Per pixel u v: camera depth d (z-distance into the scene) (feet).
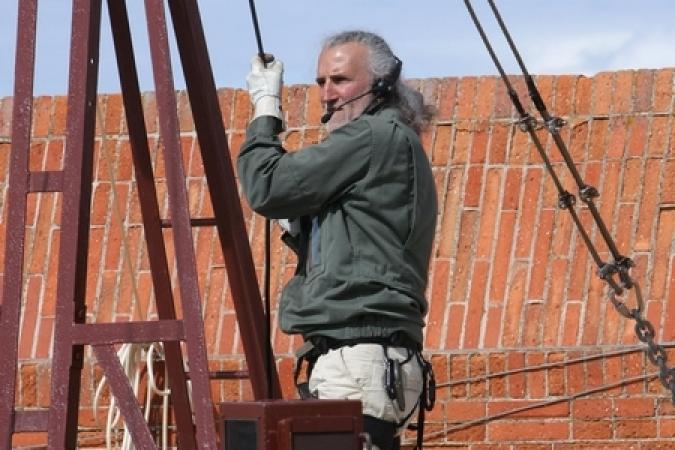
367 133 28.96
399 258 29.04
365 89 30.30
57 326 28.71
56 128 48.01
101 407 43.68
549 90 46.16
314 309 28.84
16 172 29.32
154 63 29.45
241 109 47.34
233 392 43.27
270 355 30.86
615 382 41.88
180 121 47.67
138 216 46.32
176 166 29.12
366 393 28.40
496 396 42.32
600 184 44.78
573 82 46.19
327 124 31.09
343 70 30.30
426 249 30.04
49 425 28.45
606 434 41.78
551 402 41.98
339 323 28.73
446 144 45.83
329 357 28.81
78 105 29.35
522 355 42.34
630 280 32.73
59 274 28.86
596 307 42.96
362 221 28.91
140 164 34.12
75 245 28.96
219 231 32.65
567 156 32.01
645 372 41.78
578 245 43.91
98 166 47.06
